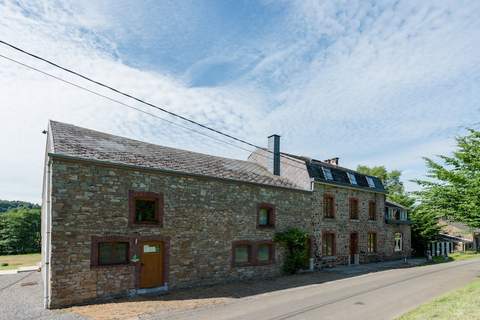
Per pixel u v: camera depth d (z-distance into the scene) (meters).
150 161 12.38
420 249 30.08
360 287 12.67
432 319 7.04
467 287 11.06
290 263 16.58
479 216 11.27
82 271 9.84
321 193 19.30
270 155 19.58
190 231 12.66
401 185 43.72
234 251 14.13
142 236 11.28
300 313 8.62
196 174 12.95
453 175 11.46
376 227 23.58
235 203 14.42
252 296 11.10
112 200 10.72
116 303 9.85
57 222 9.51
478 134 11.75
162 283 11.75
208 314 8.70
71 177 9.92
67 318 8.27
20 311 8.91
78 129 12.85
